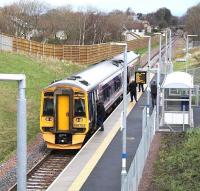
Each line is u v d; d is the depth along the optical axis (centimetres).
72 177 2333
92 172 2412
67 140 3056
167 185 2186
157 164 2530
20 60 5984
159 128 3403
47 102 3067
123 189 1706
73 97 3042
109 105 3994
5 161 2825
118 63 4812
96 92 3400
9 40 6525
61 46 7338
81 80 3250
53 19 10081
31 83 5322
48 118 3061
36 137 3462
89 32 10081
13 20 9631
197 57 8331
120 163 2575
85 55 7638
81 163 2566
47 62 6406
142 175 2359
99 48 8362
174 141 3038
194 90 4366
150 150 2827
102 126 3322
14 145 3288
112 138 3139
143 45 12975
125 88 2252
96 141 3050
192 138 2962
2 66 5547
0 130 3606
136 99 4516
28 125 3841
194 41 11275
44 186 2392
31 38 9562
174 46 11744
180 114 3406
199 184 2208
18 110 1179
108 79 3981
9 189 2270
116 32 11062
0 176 2512
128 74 5194
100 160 2628
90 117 3144
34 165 2727
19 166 1173
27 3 10656
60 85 3047
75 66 6850
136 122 3659
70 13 10462
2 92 4647
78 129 3055
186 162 2527
